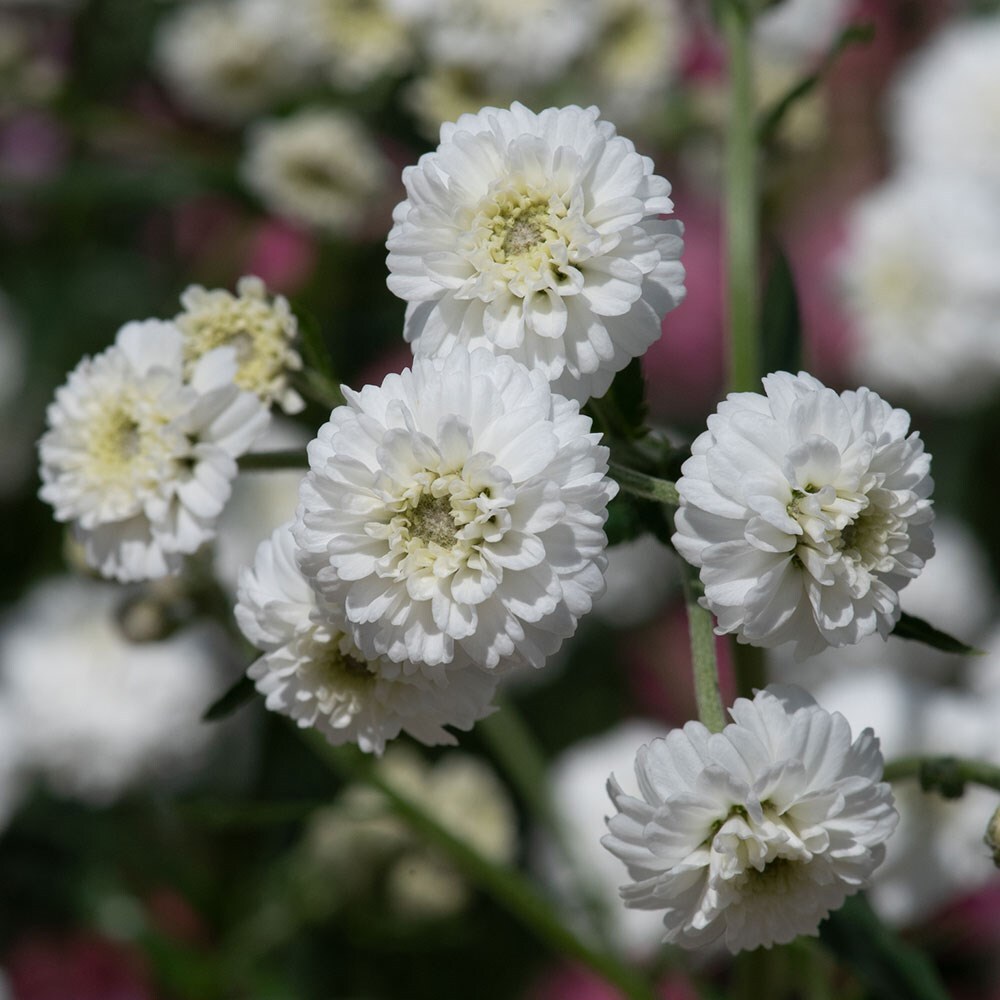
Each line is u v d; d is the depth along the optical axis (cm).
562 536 16
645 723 28
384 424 16
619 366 17
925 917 23
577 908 25
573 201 17
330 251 31
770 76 30
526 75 27
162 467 18
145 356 18
